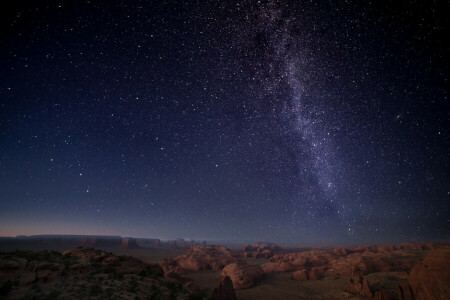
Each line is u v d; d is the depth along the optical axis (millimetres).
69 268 11398
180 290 13641
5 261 9445
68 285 9648
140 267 14961
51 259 11578
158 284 13195
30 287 8672
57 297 8375
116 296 9781
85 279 10852
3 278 8633
